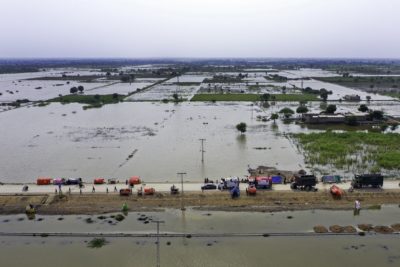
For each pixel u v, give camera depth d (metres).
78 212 54.62
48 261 42.31
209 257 42.69
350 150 83.81
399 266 40.81
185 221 51.69
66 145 94.44
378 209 55.38
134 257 42.88
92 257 42.97
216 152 86.44
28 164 78.50
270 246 45.09
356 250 44.09
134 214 53.94
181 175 65.25
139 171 72.88
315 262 41.56
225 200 57.25
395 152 80.69
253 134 106.00
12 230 49.53
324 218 52.47
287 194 58.72
